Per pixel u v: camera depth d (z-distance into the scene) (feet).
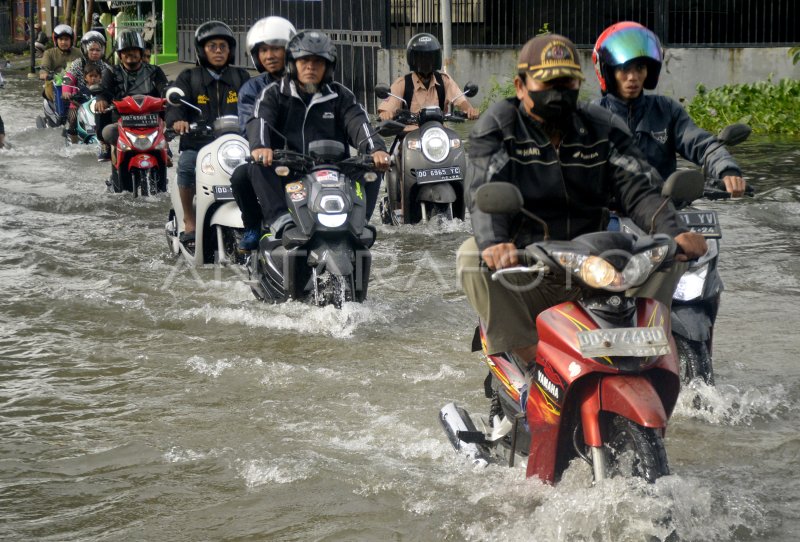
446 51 61.00
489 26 76.23
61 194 44.98
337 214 25.40
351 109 27.63
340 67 80.12
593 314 13.83
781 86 62.80
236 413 19.44
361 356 22.86
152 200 44.14
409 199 37.40
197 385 21.04
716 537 13.98
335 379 21.27
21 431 18.60
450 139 37.32
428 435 18.12
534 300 15.34
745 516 14.66
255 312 26.12
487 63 72.28
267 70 29.81
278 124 27.45
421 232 36.91
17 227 37.24
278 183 26.94
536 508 14.44
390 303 27.25
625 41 19.36
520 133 14.88
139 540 14.49
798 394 19.94
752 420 18.69
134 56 46.26
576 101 14.83
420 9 77.20
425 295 28.25
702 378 19.25
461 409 17.58
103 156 52.21
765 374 21.12
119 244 35.06
